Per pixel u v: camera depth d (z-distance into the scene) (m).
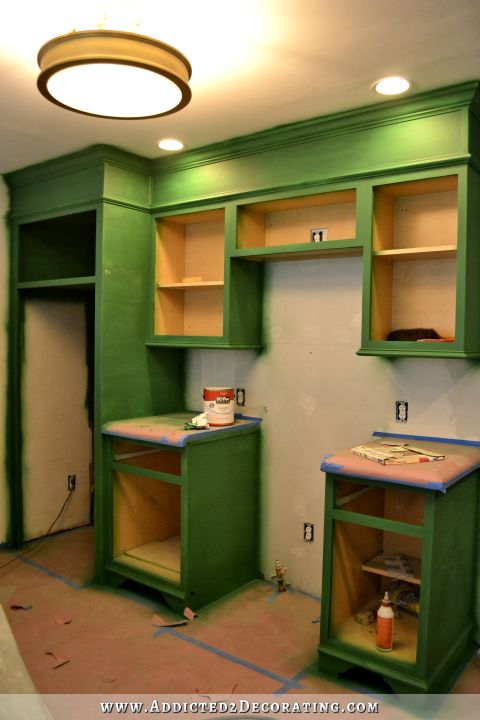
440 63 2.06
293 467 3.09
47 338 3.78
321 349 2.98
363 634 2.35
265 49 1.96
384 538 2.76
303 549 3.07
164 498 3.46
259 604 2.93
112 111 2.02
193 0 1.67
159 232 3.34
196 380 3.54
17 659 1.50
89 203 3.12
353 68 2.10
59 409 3.88
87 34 1.63
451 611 2.33
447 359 2.59
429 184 2.46
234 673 2.31
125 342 3.22
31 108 2.48
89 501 4.11
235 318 3.01
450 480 2.08
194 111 2.51
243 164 2.90
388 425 2.77
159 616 2.78
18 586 3.11
